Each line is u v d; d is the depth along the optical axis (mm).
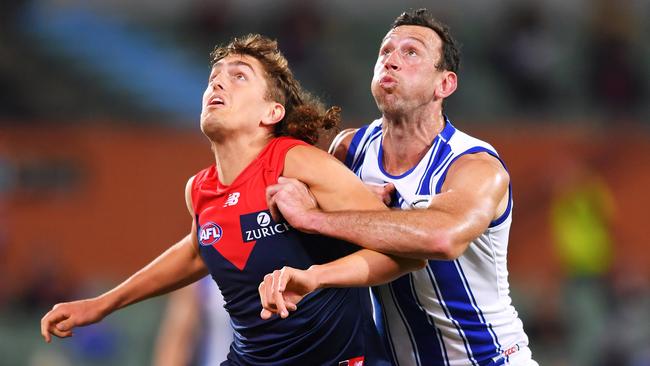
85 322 14570
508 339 15180
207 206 13578
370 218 12539
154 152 39719
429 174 14250
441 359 15000
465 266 14453
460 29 54156
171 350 20531
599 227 37469
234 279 13352
